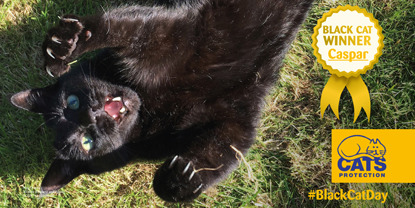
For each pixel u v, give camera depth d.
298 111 0.63
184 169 0.48
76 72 0.51
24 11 0.67
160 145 0.54
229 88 0.52
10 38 0.66
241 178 0.60
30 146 0.63
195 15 0.49
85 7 0.66
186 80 0.50
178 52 0.48
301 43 0.63
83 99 0.49
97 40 0.45
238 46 0.51
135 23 0.46
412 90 0.60
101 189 0.61
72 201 0.61
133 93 0.51
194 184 0.49
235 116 0.52
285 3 0.52
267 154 0.61
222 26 0.50
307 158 0.61
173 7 0.52
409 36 0.61
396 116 0.60
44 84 0.65
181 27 0.48
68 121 0.50
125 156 0.54
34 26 0.66
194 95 0.51
